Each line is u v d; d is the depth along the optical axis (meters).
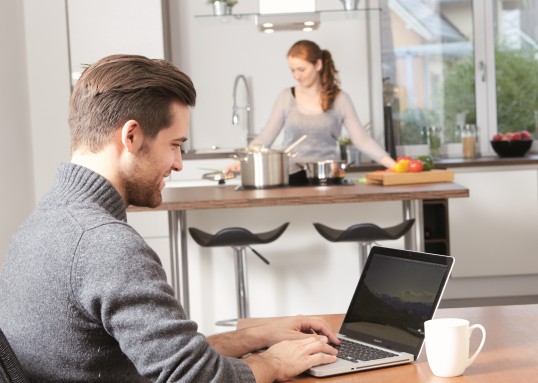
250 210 5.00
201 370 1.58
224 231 4.52
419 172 4.84
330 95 5.36
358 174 6.19
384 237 4.60
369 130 6.95
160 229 5.39
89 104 1.72
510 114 7.12
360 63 6.94
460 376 1.77
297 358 1.82
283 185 4.85
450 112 7.10
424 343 1.97
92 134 1.73
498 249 6.43
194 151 6.59
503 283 6.55
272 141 5.50
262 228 5.00
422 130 7.09
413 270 2.07
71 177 1.72
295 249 5.04
